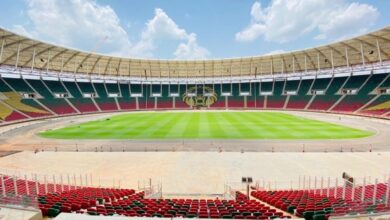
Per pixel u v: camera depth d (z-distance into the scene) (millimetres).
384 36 54875
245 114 70062
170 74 98562
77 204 12352
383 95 65062
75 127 48719
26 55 64062
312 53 73625
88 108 78562
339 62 73625
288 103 84062
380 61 59219
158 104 93375
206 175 22188
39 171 23656
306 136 37781
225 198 16906
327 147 31188
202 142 34906
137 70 93438
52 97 74500
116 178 21844
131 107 89125
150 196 16969
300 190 17828
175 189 19219
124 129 45875
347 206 11805
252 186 19656
